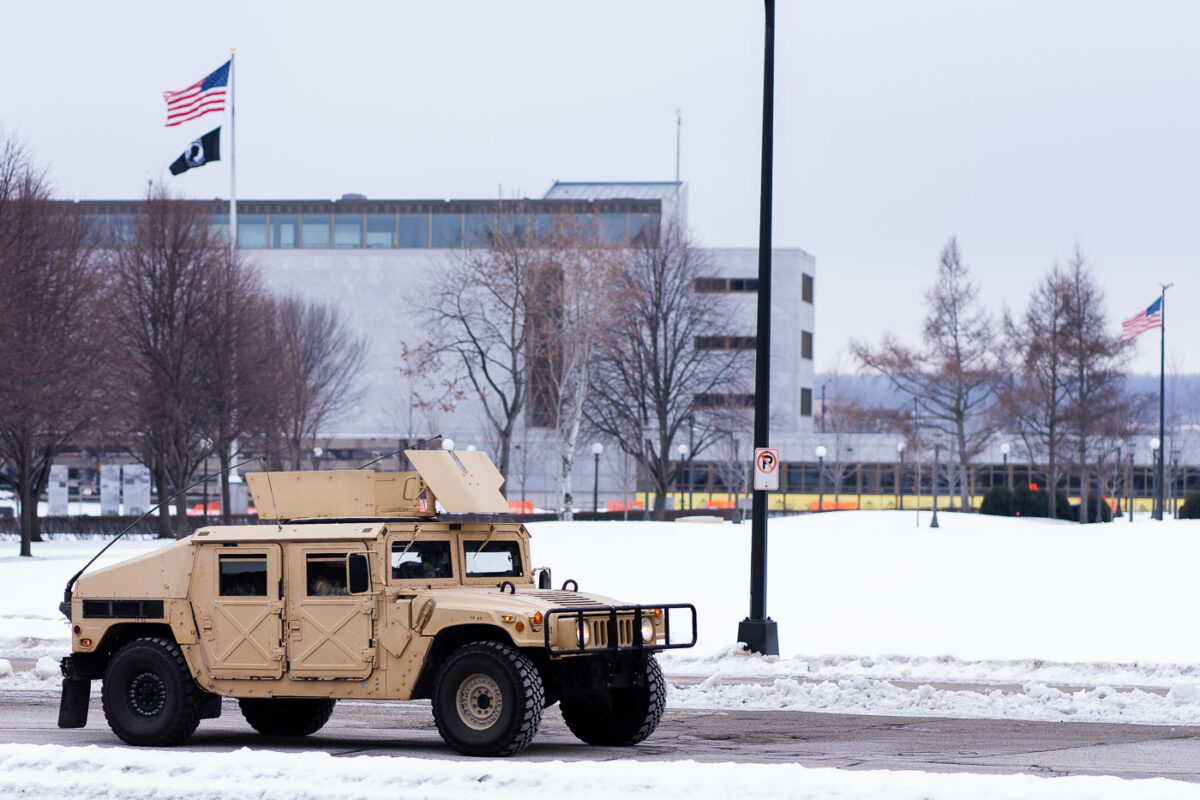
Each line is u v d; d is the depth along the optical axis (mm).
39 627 58281
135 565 30812
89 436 116125
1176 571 60969
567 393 131750
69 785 23531
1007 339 186625
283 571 29453
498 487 31297
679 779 22500
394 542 29031
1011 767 26328
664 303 147750
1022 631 50906
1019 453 193375
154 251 119875
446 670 27703
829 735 31391
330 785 23078
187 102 134625
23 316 99375
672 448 191375
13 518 136500
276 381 128375
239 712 37656
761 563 47250
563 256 123875
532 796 21984
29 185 104062
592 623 28078
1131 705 35531
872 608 56875
